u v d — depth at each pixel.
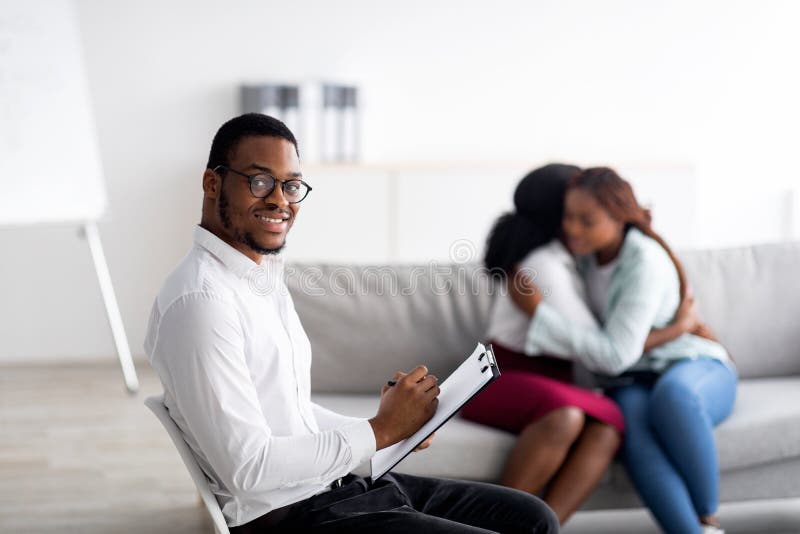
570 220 2.81
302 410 1.87
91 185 4.66
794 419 2.72
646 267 2.77
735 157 5.80
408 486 1.97
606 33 5.67
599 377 2.88
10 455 3.80
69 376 5.14
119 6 5.30
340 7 5.48
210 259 1.78
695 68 5.73
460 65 5.61
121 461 3.73
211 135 5.44
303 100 5.19
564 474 2.55
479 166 5.27
